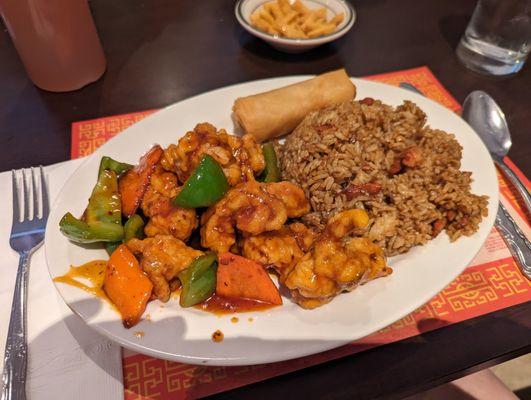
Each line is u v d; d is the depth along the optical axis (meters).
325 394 0.19
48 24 0.30
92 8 0.45
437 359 0.20
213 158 0.22
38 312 0.21
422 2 0.47
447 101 0.35
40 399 0.18
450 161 0.25
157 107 0.34
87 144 0.30
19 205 0.25
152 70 0.38
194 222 0.23
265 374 0.19
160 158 0.24
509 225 0.25
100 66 0.36
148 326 0.19
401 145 0.25
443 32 0.43
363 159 0.25
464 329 0.21
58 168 0.27
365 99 0.28
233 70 0.38
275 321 0.19
